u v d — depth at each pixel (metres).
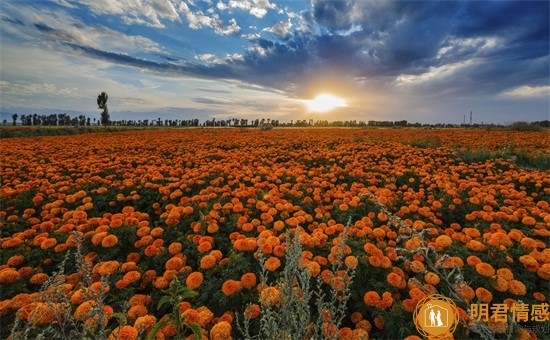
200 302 2.52
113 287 2.67
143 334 2.02
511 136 17.83
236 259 2.92
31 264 3.22
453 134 20.03
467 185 6.31
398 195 6.15
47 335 1.99
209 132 25.52
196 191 6.66
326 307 2.02
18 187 5.90
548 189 6.25
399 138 17.62
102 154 11.91
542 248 3.27
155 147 14.27
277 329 1.43
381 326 2.39
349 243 3.24
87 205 4.87
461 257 3.07
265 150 12.45
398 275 2.70
